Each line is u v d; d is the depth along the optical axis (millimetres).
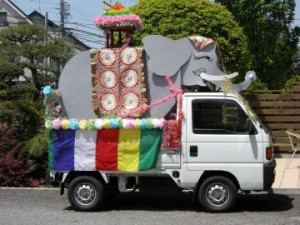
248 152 9414
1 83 14578
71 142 9891
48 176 13008
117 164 9695
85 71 10258
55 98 10188
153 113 9992
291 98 16094
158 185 9820
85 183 9914
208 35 15648
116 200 11203
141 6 16125
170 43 10094
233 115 9555
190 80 10094
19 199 11375
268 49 23062
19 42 15727
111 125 9680
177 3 15711
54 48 15344
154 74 10070
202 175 9547
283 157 16094
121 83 10117
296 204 10477
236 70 16469
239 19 22719
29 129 13977
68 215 9578
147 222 8898
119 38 10867
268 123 16203
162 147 9570
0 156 13023
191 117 9570
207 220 8977
